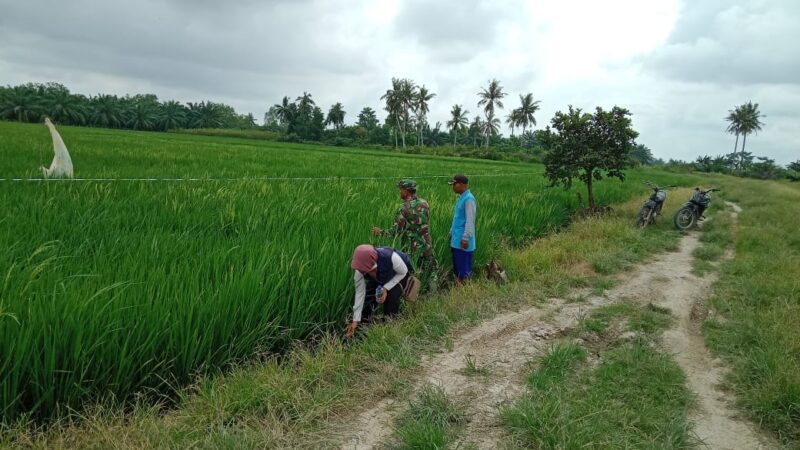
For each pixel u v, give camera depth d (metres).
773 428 3.43
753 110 85.31
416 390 3.78
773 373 3.89
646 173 47.03
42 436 2.84
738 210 17.44
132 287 3.66
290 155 28.50
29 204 6.18
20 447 2.66
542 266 7.45
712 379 4.18
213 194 8.25
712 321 5.39
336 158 28.92
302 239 5.64
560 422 3.24
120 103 108.19
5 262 4.00
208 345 3.67
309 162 22.25
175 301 3.66
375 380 3.85
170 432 2.99
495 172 25.42
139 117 104.12
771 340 4.60
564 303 5.99
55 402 3.04
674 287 6.89
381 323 4.87
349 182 12.40
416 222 6.11
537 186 16.78
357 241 5.88
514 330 5.05
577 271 7.47
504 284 6.49
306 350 4.21
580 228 10.70
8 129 35.03
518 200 11.41
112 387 3.20
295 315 4.39
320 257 5.07
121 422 2.98
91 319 3.21
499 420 3.41
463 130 97.25
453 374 4.07
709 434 3.38
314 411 3.34
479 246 7.36
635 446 3.12
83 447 2.85
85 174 10.60
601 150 12.48
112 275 3.99
